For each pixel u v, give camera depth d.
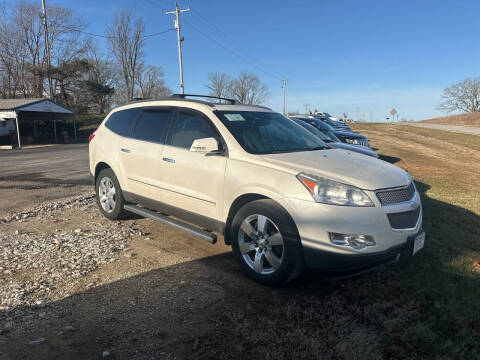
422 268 3.83
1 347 2.45
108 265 3.85
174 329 2.73
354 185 3.18
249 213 3.49
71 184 8.74
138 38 58.62
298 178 3.26
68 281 3.46
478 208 6.99
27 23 43.62
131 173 4.91
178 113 4.55
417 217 3.49
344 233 3.05
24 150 20.98
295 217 3.17
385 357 2.45
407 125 57.88
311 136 4.80
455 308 3.00
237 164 3.68
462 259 4.14
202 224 4.08
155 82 67.06
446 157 18.81
